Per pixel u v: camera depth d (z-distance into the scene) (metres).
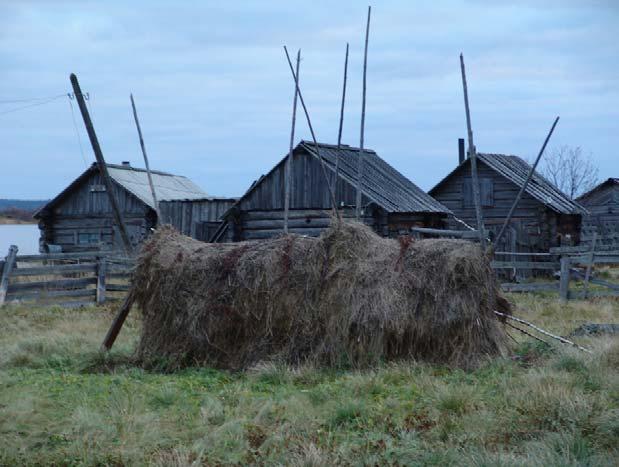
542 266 21.92
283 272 11.16
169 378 10.44
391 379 9.45
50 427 7.90
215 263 11.71
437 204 29.00
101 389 9.52
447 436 7.24
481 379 9.47
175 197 39.16
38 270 20.19
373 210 25.52
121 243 35.59
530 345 11.48
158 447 7.26
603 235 39.75
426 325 10.48
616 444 6.79
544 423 7.43
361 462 6.56
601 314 16.56
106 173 19.77
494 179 33.44
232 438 7.33
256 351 11.11
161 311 11.87
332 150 28.00
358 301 10.65
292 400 8.54
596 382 8.76
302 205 26.69
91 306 20.11
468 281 10.61
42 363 11.70
